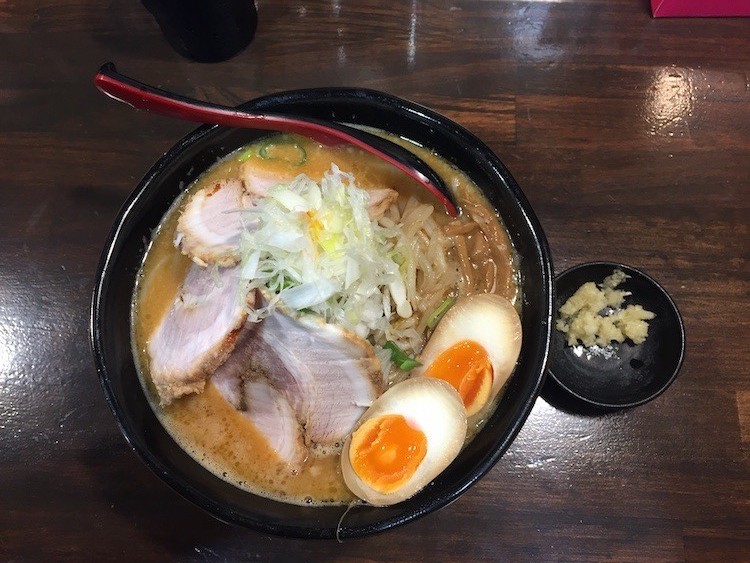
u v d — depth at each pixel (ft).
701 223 1.19
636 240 1.17
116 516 1.04
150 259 1.08
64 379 1.10
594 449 1.07
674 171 1.21
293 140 1.12
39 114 1.23
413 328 1.04
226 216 1.05
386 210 1.08
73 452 1.06
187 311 1.04
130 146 1.21
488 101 1.24
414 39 1.29
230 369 1.02
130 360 1.03
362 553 1.03
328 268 0.97
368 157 1.11
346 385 0.99
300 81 1.26
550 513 1.05
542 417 1.09
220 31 1.19
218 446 1.01
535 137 1.22
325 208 0.99
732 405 1.10
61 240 1.16
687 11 1.28
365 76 1.26
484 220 1.07
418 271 1.08
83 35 1.28
